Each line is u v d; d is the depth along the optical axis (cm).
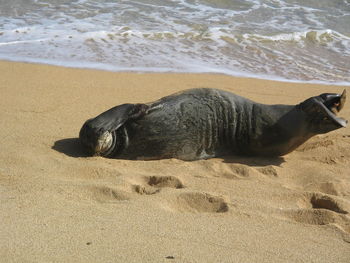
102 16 2400
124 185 902
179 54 2023
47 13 2395
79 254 650
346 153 1180
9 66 1733
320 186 981
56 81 1600
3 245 655
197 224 770
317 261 687
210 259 666
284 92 1658
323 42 2294
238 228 769
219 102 1112
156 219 774
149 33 2227
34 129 1186
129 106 1067
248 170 1030
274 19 2544
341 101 1089
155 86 1622
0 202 792
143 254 664
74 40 2089
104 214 779
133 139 1060
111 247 675
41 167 972
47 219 744
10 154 1017
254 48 2162
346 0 2866
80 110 1352
